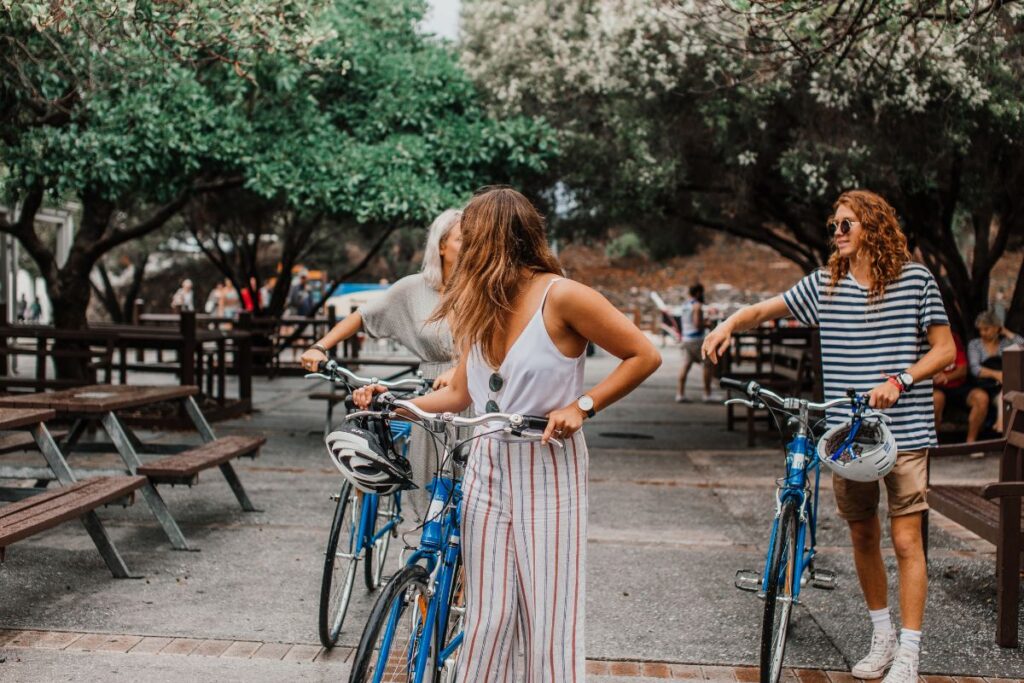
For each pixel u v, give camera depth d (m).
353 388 4.07
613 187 11.20
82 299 11.79
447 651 3.18
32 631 4.58
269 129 10.20
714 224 14.08
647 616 5.01
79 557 5.89
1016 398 5.21
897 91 8.83
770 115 10.34
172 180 10.02
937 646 4.60
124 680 4.03
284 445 10.41
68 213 20.38
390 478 2.97
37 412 5.52
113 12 6.09
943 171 10.06
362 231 19.19
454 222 4.55
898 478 4.10
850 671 4.32
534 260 2.91
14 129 8.52
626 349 2.82
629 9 10.02
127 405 6.38
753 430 10.91
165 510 6.10
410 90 10.50
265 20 6.83
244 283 21.89
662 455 10.30
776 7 6.47
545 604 2.92
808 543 4.60
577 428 2.82
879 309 4.12
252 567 5.75
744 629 4.84
